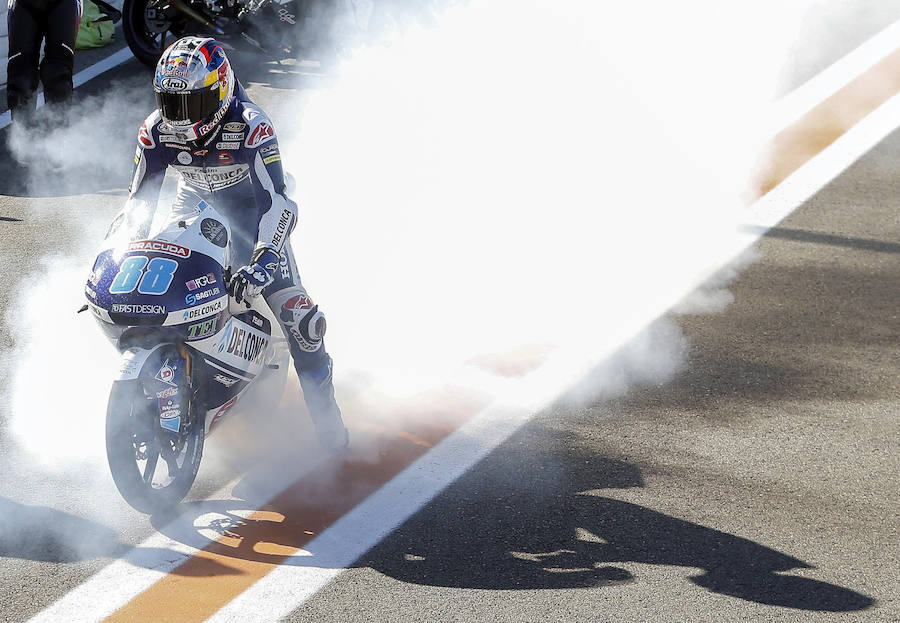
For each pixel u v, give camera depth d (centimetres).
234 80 1579
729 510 1611
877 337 2228
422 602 1382
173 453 1548
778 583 1436
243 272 1520
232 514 1586
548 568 1461
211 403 1609
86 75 3900
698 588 1421
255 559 1471
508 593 1404
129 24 3859
